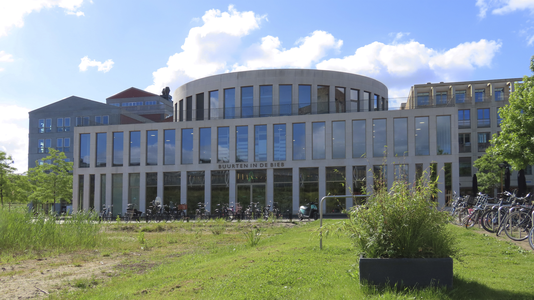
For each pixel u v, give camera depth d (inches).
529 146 803.4
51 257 438.0
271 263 300.7
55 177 1777.8
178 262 389.7
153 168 1438.2
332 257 320.2
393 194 240.2
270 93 1448.1
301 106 1432.1
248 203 1369.3
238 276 267.4
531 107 804.0
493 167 1856.5
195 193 1406.3
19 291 284.7
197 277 284.7
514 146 812.0
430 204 236.4
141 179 1440.7
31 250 474.3
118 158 1469.0
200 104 1537.9
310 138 1353.3
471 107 2391.7
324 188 1323.8
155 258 430.6
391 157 1289.4
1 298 266.1
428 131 1283.2
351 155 1318.9
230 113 1450.5
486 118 2375.7
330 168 1328.7
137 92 3777.1
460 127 2391.7
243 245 485.1
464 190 2349.9
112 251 487.2
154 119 3366.1
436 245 221.9
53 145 2459.4
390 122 1305.4
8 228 492.7
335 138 1337.4
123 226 863.1
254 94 1453.0
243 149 1395.2
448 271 213.0
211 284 256.5
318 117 1357.0
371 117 1320.1
